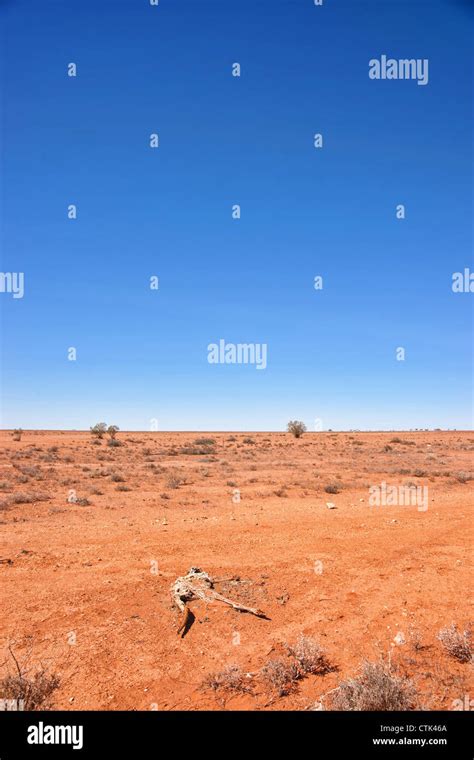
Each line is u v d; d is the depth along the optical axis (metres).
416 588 8.55
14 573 8.88
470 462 37.81
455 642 6.24
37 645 6.40
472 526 13.05
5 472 26.23
